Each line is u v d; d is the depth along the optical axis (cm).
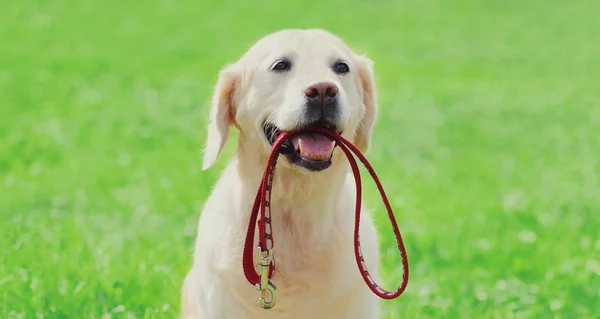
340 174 514
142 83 2023
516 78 2209
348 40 2731
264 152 510
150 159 1302
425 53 2556
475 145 1473
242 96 524
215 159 531
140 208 1003
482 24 3056
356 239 488
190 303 577
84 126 1545
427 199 1077
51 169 1228
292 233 507
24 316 648
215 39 2703
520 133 1580
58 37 2639
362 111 544
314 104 479
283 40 516
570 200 1095
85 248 797
